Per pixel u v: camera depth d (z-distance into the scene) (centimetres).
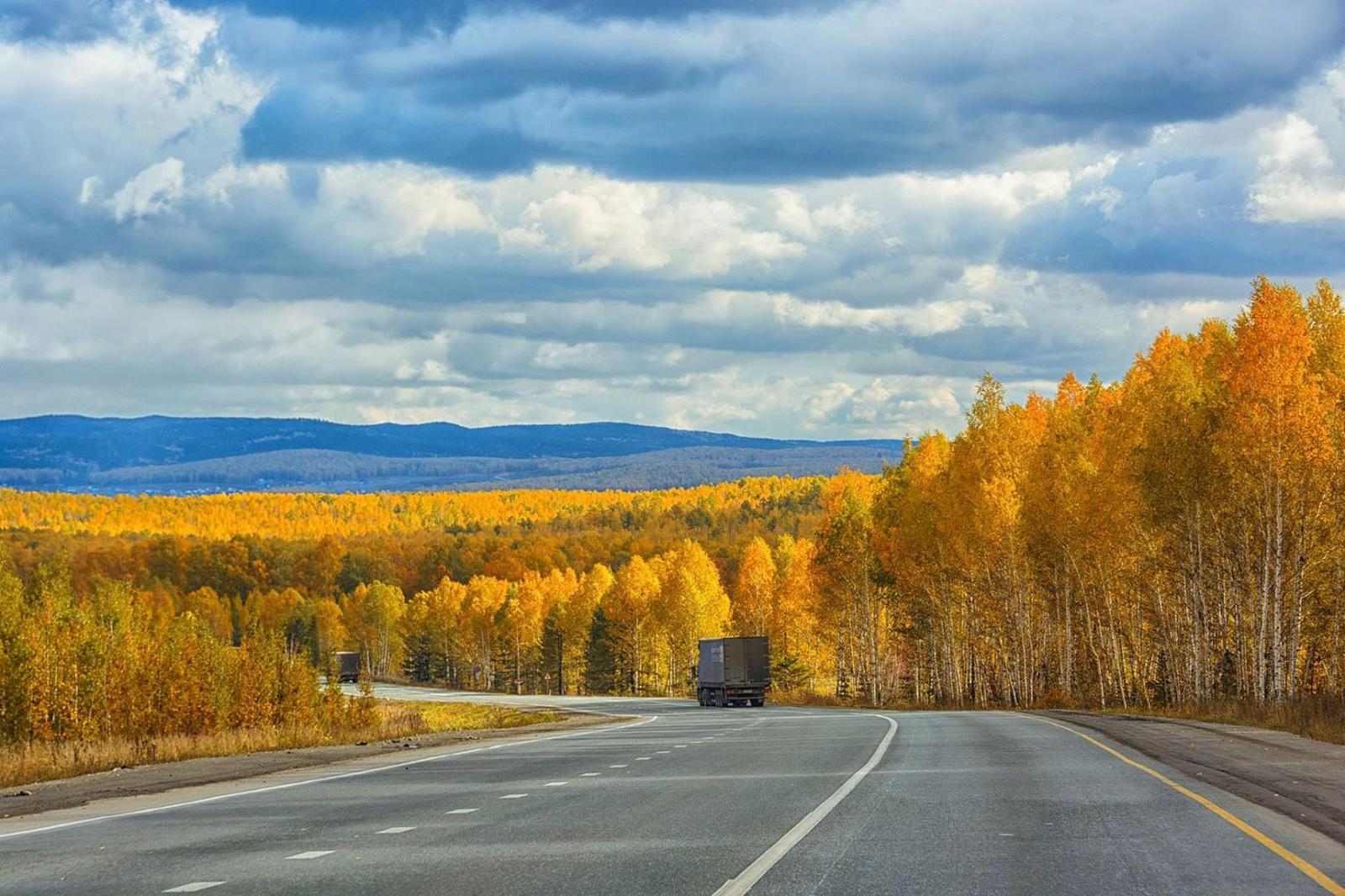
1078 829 2603
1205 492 9900
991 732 6400
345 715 9075
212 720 7488
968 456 13325
